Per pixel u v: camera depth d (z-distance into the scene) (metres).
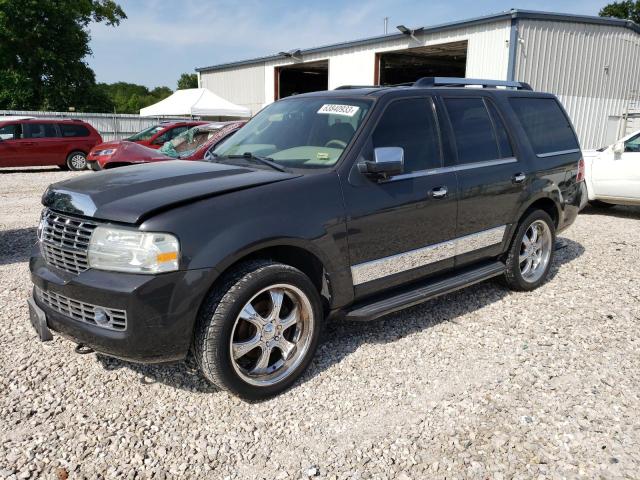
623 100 19.39
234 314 2.97
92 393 3.29
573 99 18.03
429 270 4.16
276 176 3.40
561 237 7.63
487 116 4.68
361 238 3.58
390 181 3.75
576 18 17.08
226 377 3.00
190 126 15.43
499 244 4.73
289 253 3.46
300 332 3.38
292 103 4.46
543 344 4.01
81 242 2.96
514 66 16.55
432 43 18.94
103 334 2.85
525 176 4.79
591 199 9.73
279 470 2.63
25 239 7.32
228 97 29.80
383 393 3.32
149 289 2.75
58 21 36.44
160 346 2.84
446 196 4.11
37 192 12.24
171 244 2.79
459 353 3.85
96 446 2.79
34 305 3.25
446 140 4.24
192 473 2.61
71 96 38.16
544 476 2.58
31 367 3.58
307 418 3.06
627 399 3.25
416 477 2.58
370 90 4.16
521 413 3.10
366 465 2.67
